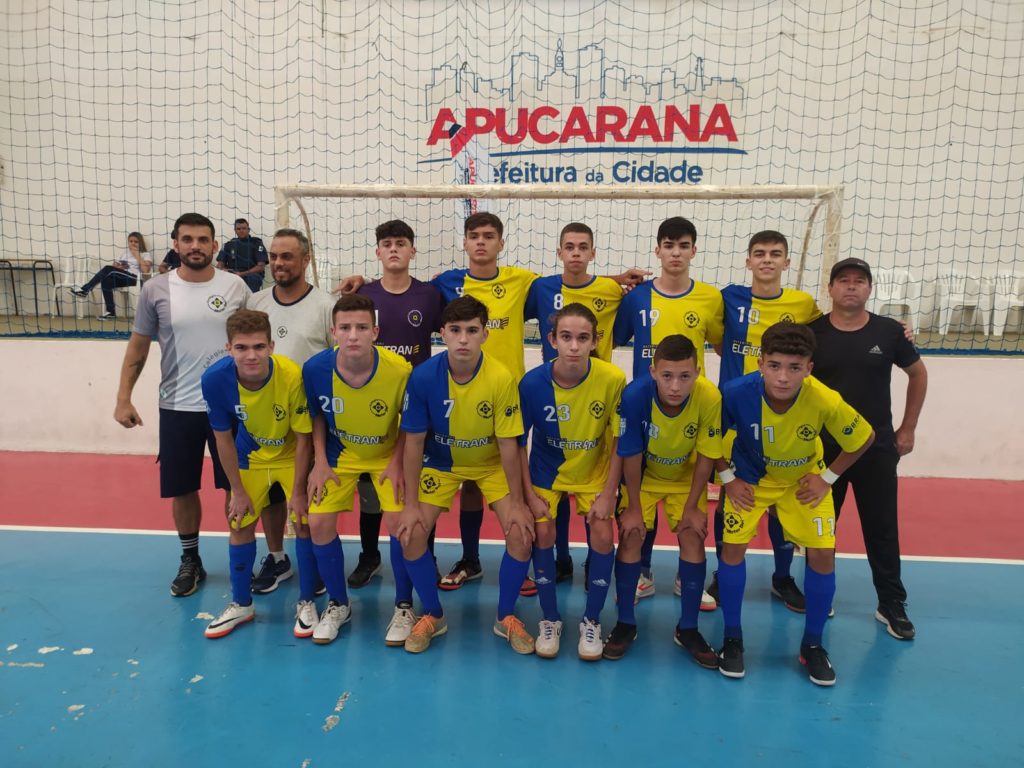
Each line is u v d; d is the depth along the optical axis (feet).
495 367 7.72
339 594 8.41
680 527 8.05
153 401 16.47
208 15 22.57
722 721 6.64
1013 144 21.42
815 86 22.03
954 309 20.68
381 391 7.93
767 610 9.27
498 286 10.07
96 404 16.55
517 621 8.20
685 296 9.58
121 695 6.86
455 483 8.27
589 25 22.50
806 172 22.38
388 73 22.91
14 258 22.71
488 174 23.20
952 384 15.43
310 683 7.17
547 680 7.36
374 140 23.20
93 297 21.85
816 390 7.28
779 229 21.98
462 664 7.66
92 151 23.07
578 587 9.95
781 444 7.47
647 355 9.63
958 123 21.53
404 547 7.89
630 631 7.97
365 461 8.50
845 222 22.26
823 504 7.68
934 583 10.04
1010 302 20.42
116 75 22.80
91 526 11.84
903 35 21.44
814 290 21.91
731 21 22.09
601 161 22.90
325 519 8.09
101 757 5.91
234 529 8.25
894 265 21.79
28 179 23.12
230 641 8.07
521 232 22.57
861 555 11.27
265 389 7.89
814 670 7.36
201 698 6.84
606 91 22.70
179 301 9.15
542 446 8.38
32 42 22.57
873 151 21.95
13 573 9.86
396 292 9.81
